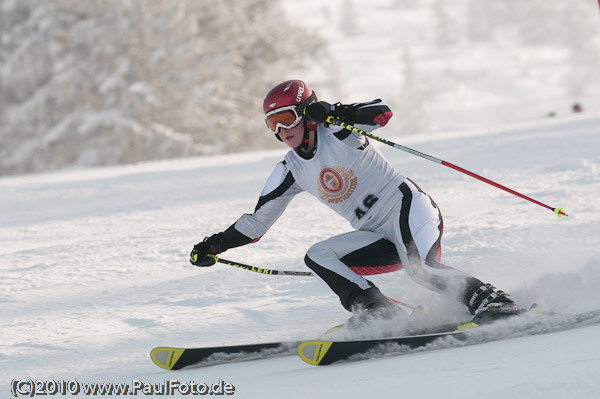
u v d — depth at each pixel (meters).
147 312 14.97
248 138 132.12
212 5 128.62
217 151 120.38
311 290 15.68
